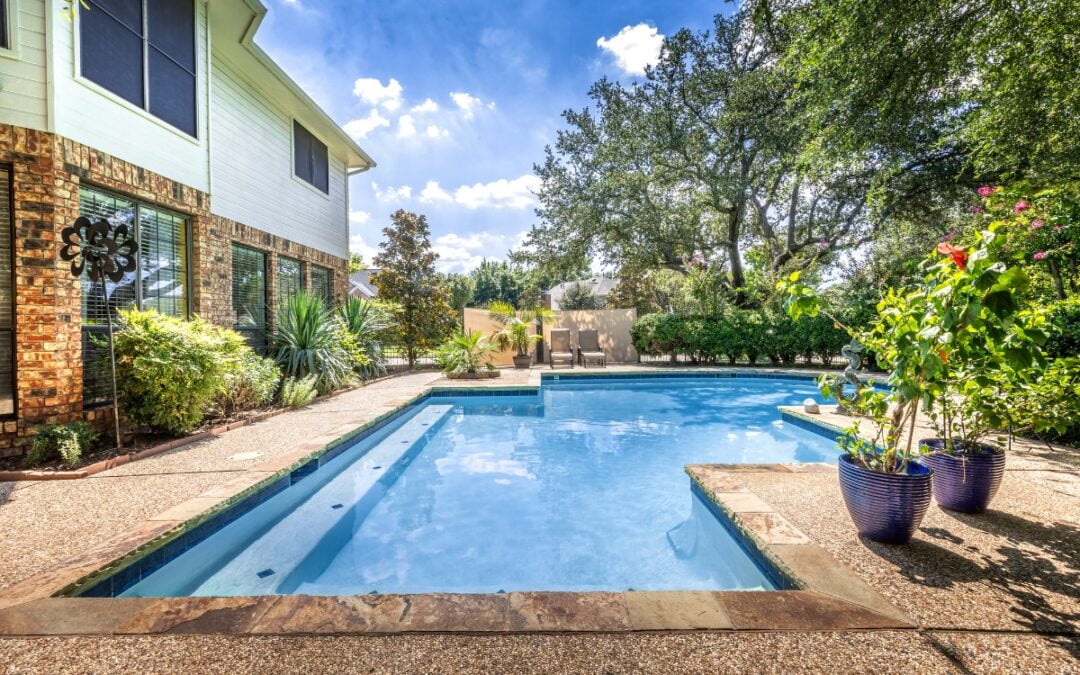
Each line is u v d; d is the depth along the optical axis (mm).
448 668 1676
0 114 4336
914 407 2539
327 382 8250
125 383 5016
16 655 1764
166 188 6012
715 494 3434
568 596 2145
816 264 14742
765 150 13570
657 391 10461
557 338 14336
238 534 3600
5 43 4375
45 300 4488
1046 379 2816
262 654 1762
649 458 5723
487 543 3574
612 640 1826
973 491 3010
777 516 3012
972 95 7023
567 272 16891
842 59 5902
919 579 2254
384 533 3744
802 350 12523
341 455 5352
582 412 8359
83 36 4930
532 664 1691
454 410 8438
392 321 13242
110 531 2867
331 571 3148
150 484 3695
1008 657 1714
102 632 1899
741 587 2955
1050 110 5934
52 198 4551
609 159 14289
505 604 2076
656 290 26719
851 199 14094
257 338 8500
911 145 9227
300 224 9914
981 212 8984
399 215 14547
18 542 2725
